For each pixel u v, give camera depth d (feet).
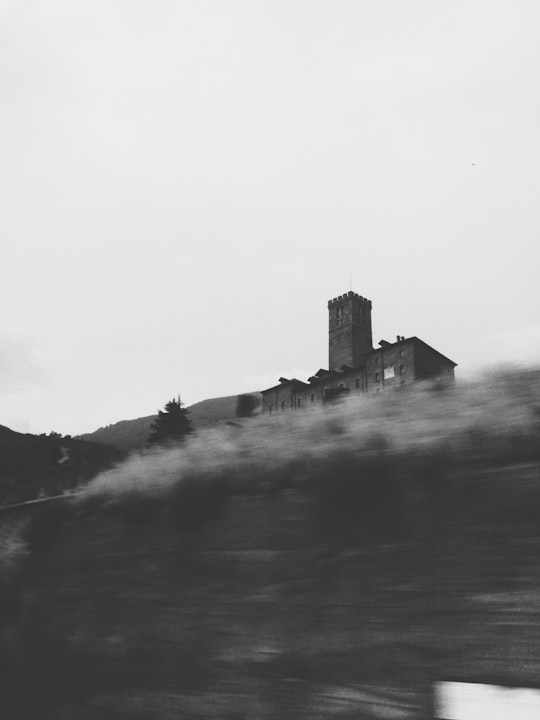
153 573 19.53
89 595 21.13
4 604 24.02
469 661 11.78
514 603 11.77
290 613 15.26
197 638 16.84
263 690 14.58
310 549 15.85
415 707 12.05
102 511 23.21
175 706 16.10
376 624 13.53
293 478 17.51
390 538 14.40
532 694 10.73
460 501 13.70
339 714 13.02
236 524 18.01
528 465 13.12
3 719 20.26
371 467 15.61
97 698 18.19
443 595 12.84
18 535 26.58
